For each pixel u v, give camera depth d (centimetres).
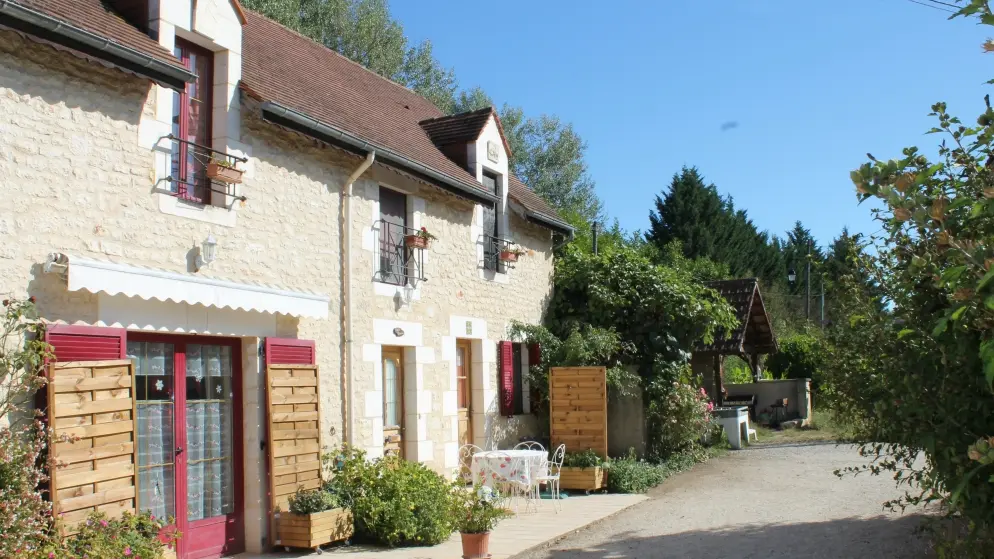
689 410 1506
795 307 4419
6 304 634
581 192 3622
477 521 835
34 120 689
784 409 2278
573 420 1393
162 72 753
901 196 453
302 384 936
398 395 1176
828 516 1000
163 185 808
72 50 689
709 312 1546
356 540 943
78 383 679
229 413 890
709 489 1273
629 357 1557
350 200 1059
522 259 1516
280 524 878
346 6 2664
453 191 1248
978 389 517
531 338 1488
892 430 609
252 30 1198
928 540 819
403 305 1156
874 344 615
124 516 697
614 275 1581
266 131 941
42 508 614
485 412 1352
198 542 835
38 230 683
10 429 639
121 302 749
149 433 793
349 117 1128
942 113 531
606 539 942
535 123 3609
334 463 980
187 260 817
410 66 3022
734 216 4566
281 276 940
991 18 417
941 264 510
